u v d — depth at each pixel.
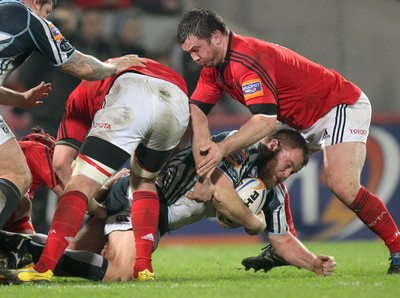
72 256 19.00
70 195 17.72
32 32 17.50
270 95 19.62
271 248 21.91
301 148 20.33
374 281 17.52
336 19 51.50
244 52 19.83
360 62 51.31
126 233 19.95
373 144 39.31
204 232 39.19
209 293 15.51
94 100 19.88
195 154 19.97
